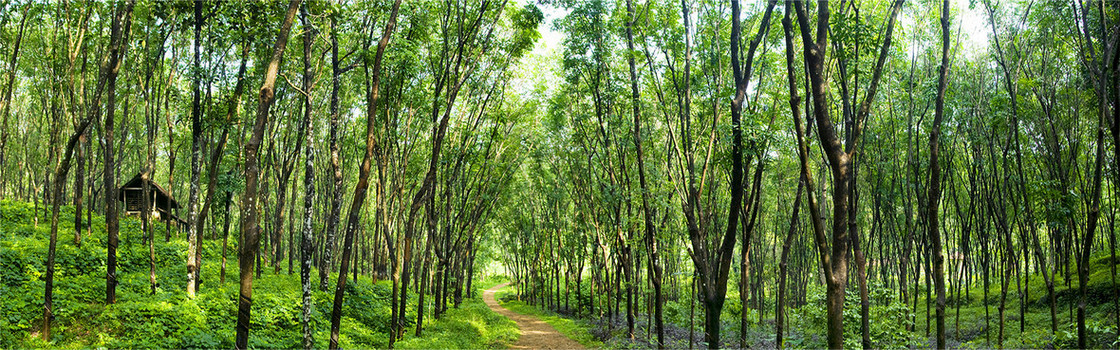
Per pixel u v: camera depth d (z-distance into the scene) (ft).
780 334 55.57
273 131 82.69
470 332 77.77
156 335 42.24
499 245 183.73
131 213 106.11
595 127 65.26
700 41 47.57
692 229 44.55
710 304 42.93
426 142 73.05
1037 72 46.83
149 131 66.95
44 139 94.79
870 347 36.55
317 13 48.83
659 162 58.18
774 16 45.39
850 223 37.88
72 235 69.87
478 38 61.05
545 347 73.56
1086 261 38.50
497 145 84.23
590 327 95.55
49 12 58.23
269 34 53.93
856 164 39.17
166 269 63.82
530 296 177.68
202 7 55.36
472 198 93.20
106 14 54.03
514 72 69.97
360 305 72.08
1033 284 80.59
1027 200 45.85
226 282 67.62
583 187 78.43
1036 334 54.08
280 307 55.21
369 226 137.69
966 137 52.90
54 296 44.52
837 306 26.25
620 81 54.80
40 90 71.56
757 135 40.27
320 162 98.02
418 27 54.85
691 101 51.47
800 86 46.55
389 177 89.92
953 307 78.95
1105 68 33.42
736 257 135.33
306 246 43.96
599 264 97.35
